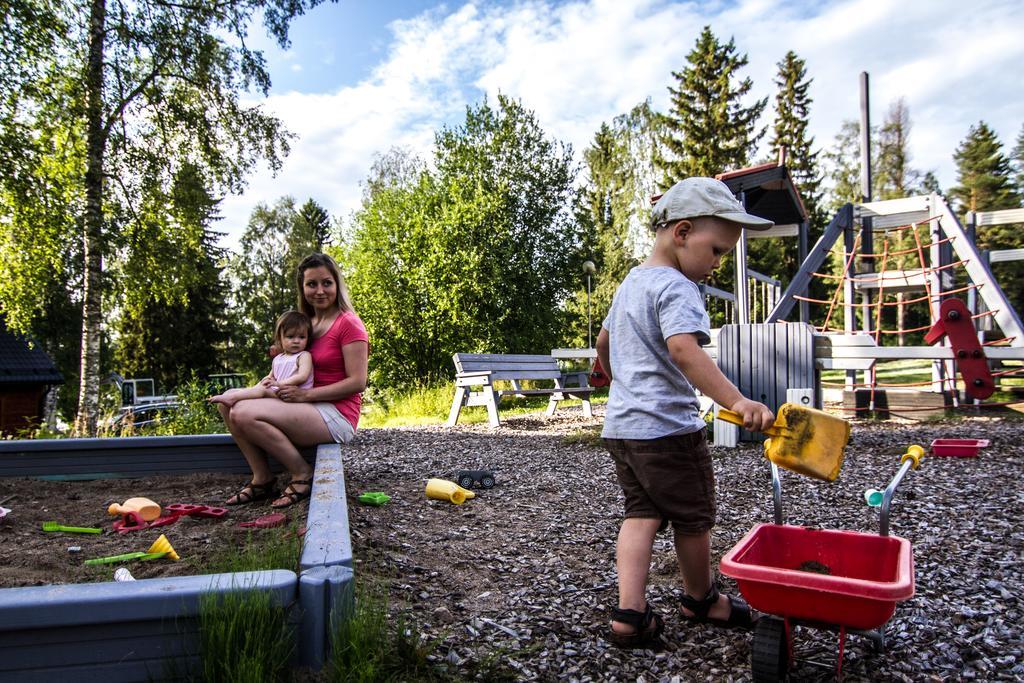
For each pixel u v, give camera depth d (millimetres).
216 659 1699
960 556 3197
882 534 2211
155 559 2795
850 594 1807
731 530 3770
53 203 13820
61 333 33562
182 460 4719
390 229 22531
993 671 2074
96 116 13875
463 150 22297
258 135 16250
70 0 13578
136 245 14992
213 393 12750
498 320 21000
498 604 2621
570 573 2980
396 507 4117
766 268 34125
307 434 3896
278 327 4082
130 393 29875
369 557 3049
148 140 15469
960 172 50000
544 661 2162
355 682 1812
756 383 6953
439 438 7859
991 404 8531
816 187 37812
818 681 2025
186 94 15469
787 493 4613
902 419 8602
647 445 2301
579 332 25609
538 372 11203
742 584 1992
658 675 2082
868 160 11820
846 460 5770
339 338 4082
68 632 1666
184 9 14789
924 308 36688
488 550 3297
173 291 15977
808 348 6715
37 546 3029
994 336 12492
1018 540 3434
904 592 1765
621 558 2314
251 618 1750
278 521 3320
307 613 1847
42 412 24203
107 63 14086
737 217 2324
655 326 2355
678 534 2375
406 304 21766
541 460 6113
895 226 9961
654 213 2514
